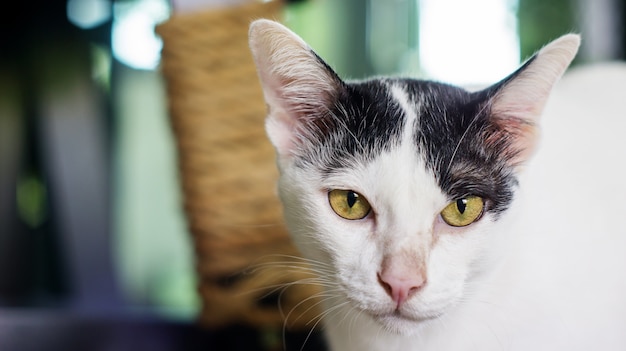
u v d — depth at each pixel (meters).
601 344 0.31
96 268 0.54
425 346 0.31
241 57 0.39
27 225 0.54
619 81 0.38
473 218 0.29
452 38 0.51
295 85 0.31
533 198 0.31
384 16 0.58
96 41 0.53
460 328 0.30
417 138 0.29
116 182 0.55
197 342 0.46
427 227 0.28
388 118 0.30
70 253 0.54
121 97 0.55
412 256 0.28
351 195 0.30
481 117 0.29
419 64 0.56
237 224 0.40
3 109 0.52
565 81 0.39
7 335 0.46
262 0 0.40
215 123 0.39
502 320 0.30
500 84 0.29
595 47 0.48
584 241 0.31
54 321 0.46
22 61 0.52
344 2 0.57
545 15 0.49
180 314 0.48
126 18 0.53
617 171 0.34
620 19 0.48
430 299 0.28
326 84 0.30
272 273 0.39
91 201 0.53
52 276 0.55
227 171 0.40
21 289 0.54
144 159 0.56
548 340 0.30
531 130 0.30
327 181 0.30
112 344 0.46
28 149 0.53
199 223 0.40
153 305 0.54
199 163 0.40
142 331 0.46
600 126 0.35
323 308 0.33
